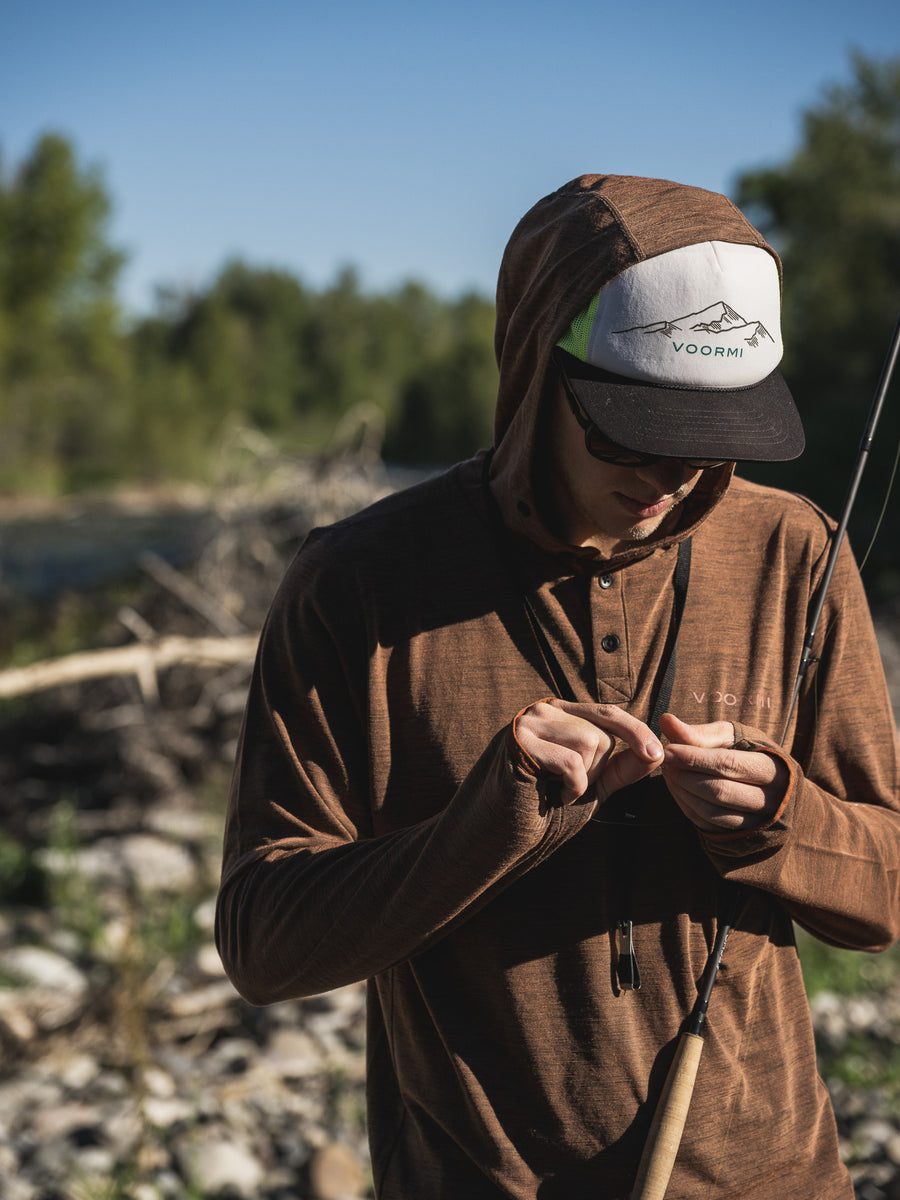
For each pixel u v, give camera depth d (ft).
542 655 4.71
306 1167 10.77
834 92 123.44
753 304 4.28
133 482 166.61
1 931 16.03
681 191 4.48
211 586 27.32
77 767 21.98
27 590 44.55
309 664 4.85
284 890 4.50
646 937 4.54
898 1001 14.44
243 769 4.95
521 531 4.72
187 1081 12.51
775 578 4.93
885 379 4.95
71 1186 10.39
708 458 4.15
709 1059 4.56
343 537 4.95
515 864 4.10
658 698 4.68
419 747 4.71
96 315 193.16
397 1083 5.07
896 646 34.04
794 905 4.72
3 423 169.07
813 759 5.02
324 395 305.32
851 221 112.37
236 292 323.78
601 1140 4.42
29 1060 12.76
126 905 11.69
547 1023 4.49
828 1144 4.86
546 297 4.51
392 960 4.36
